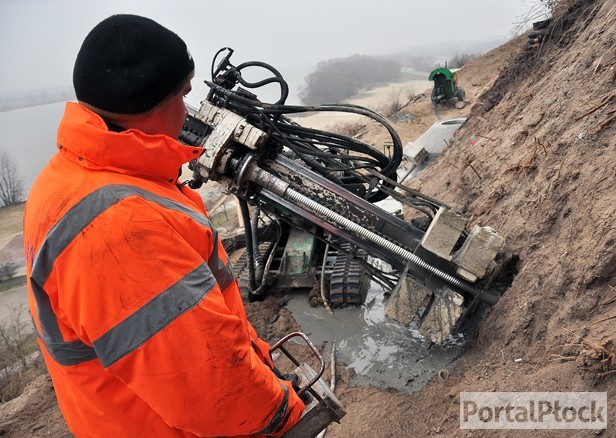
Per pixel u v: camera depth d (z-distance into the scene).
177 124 1.62
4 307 16.20
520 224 4.55
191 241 1.48
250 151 4.32
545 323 3.49
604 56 4.93
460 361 4.21
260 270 6.08
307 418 1.81
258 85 4.34
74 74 1.44
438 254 4.14
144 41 1.42
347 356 4.77
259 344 2.08
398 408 3.88
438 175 9.30
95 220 1.29
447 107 20.11
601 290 3.13
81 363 1.42
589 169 3.89
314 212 4.57
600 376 2.77
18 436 4.29
